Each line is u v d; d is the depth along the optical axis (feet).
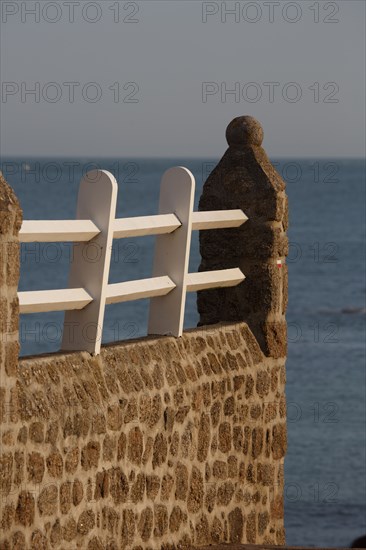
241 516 76.64
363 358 274.77
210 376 73.15
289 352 281.33
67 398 59.52
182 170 70.74
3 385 54.29
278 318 80.53
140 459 65.57
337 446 192.95
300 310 380.37
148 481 66.44
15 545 55.52
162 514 67.92
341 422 210.59
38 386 57.98
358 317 365.20
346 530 151.84
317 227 621.31
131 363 65.98
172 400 68.69
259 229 79.46
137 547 65.46
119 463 63.57
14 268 54.75
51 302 59.52
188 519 70.74
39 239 58.49
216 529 73.77
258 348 79.41
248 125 80.69
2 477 54.24
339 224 629.10
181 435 69.82
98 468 61.72
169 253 71.36
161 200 71.46
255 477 78.43
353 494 165.78
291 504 161.27
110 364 64.18
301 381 252.83
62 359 60.75
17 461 55.47
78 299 61.57
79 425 59.93
